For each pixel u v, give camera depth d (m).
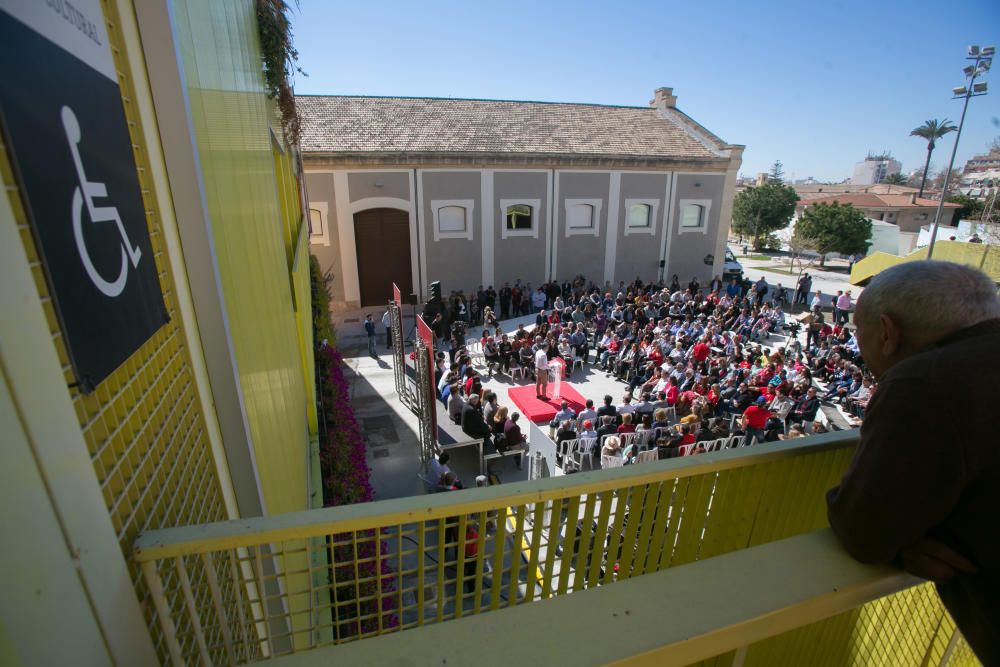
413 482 9.02
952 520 0.99
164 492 1.25
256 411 2.37
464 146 20.48
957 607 1.07
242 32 3.60
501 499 1.28
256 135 3.99
